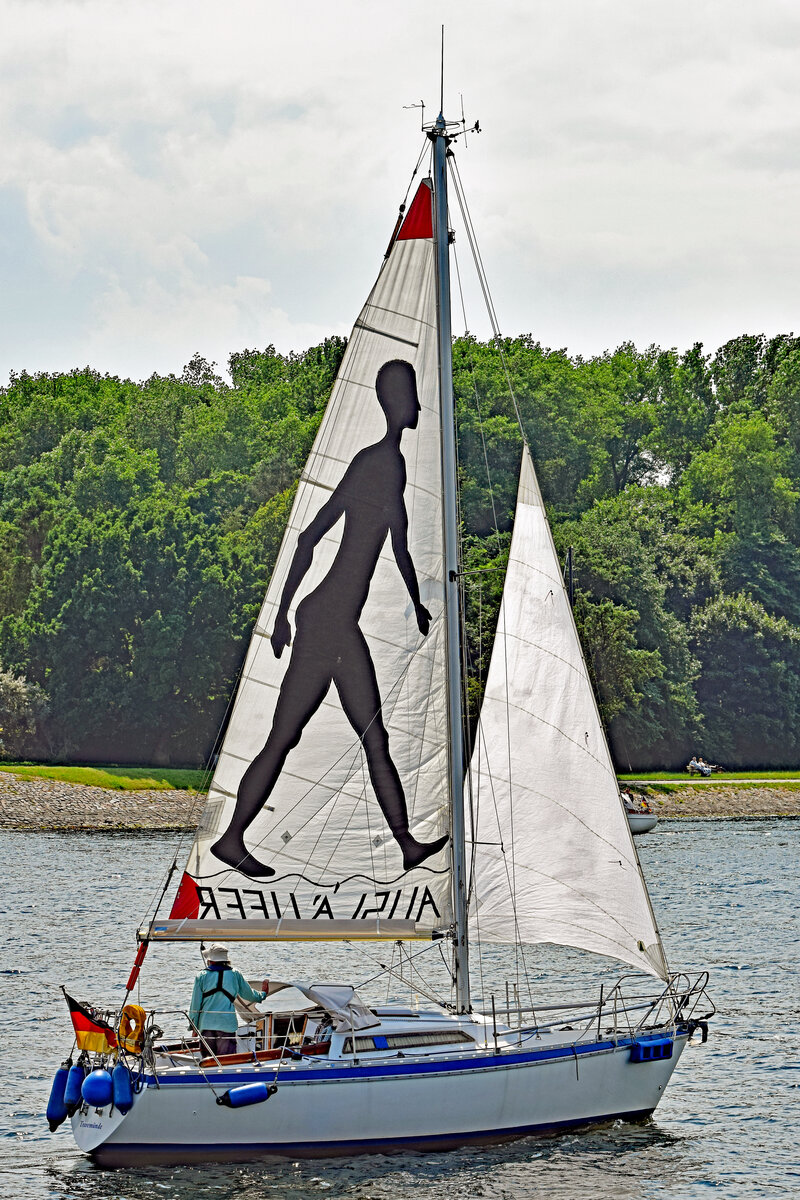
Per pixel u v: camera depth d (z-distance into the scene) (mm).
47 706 168000
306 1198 30297
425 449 35312
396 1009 35219
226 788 35125
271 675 35438
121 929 66500
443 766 35000
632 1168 32750
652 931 35844
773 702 184875
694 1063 42750
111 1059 32500
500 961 60781
